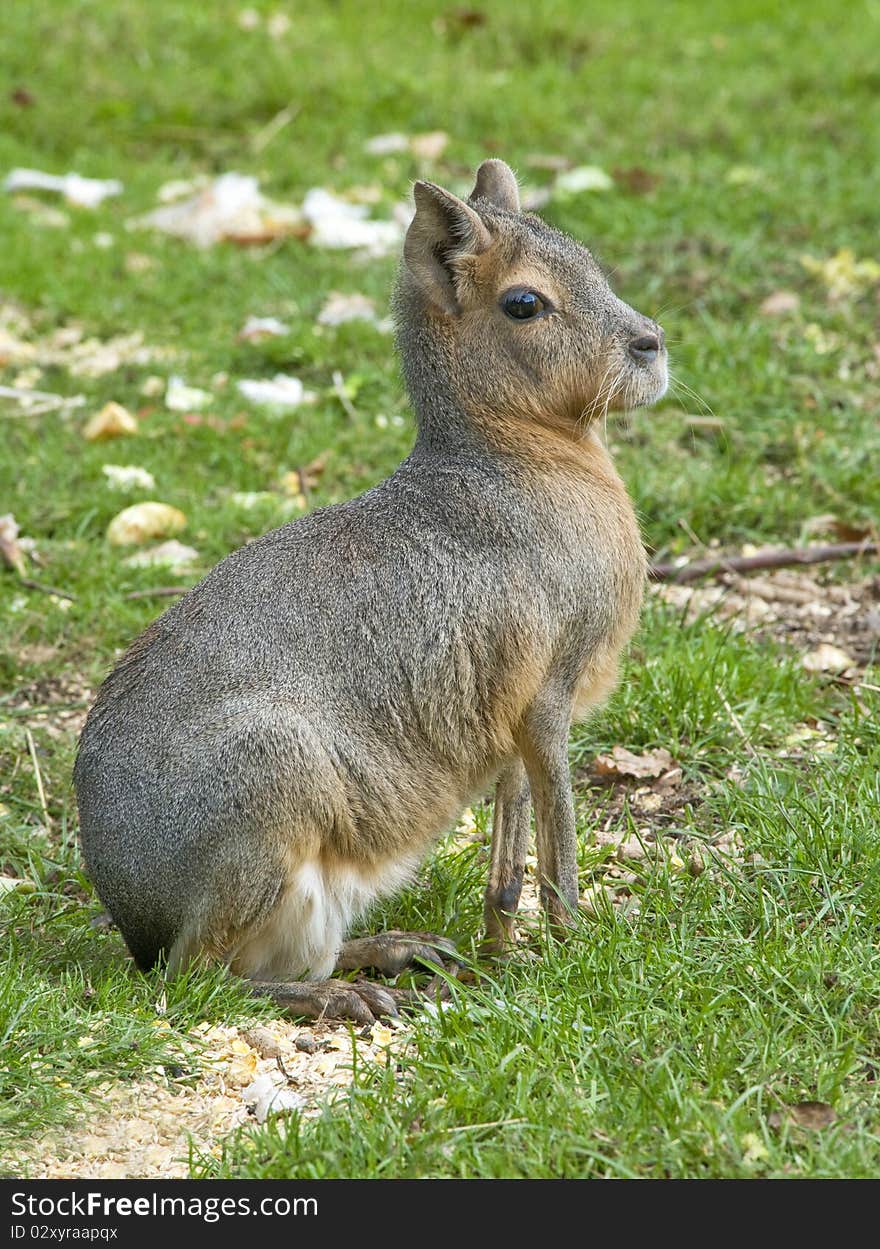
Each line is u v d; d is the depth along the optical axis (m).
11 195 19.80
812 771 9.59
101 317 16.48
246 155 20.89
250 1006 7.76
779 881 8.34
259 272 17.39
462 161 20.03
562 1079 6.82
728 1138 6.38
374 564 8.07
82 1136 6.78
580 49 23.69
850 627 11.48
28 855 9.39
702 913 8.16
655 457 13.57
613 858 9.14
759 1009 7.19
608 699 9.40
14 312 16.84
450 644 8.02
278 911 7.76
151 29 23.81
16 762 10.22
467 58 23.33
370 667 7.94
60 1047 7.20
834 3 24.98
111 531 12.69
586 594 8.29
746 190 18.25
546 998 7.36
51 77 22.50
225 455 13.86
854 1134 6.45
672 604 11.64
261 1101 6.96
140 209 19.47
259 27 24.23
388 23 24.58
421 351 8.54
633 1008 7.28
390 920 8.90
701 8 25.19
